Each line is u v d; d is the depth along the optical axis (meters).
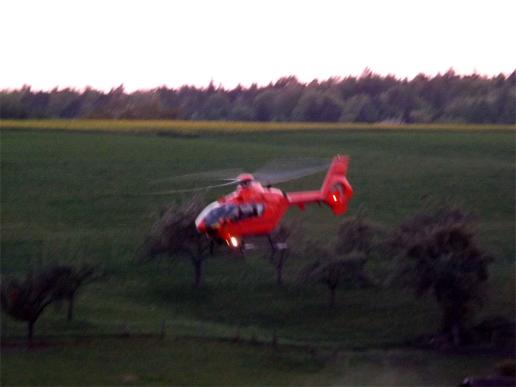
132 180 67.56
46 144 77.94
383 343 41.38
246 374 35.44
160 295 48.22
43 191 64.81
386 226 56.16
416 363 38.06
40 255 51.75
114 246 54.53
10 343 38.59
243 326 43.88
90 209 61.31
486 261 43.19
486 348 40.59
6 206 61.66
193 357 37.25
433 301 45.91
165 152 76.19
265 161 72.94
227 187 65.12
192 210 49.88
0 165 70.50
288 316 45.28
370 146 79.62
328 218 59.34
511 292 46.19
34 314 38.75
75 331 40.41
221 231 25.98
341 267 46.34
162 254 50.66
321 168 29.75
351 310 45.66
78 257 47.53
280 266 49.81
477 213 60.12
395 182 67.12
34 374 34.31
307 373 36.25
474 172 69.44
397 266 43.47
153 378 34.31
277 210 27.30
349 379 35.22
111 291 48.19
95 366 35.62
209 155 75.12
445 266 42.03
